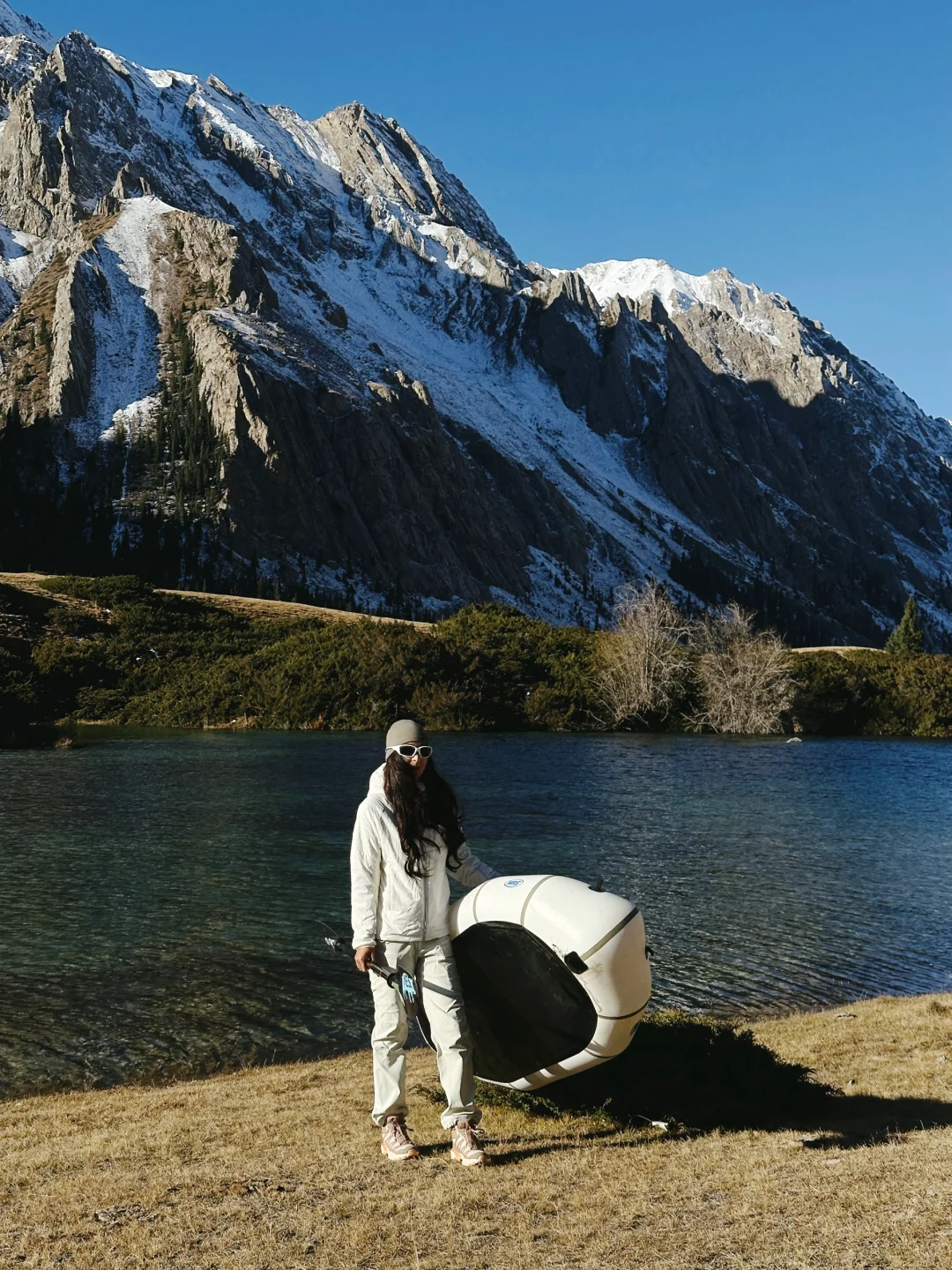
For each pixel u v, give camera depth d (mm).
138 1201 5785
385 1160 6402
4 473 174250
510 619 86625
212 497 185250
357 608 177875
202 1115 8305
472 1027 6961
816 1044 10766
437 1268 4719
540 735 67062
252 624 89188
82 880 21078
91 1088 10617
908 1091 8695
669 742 62938
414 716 68250
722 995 14367
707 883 21781
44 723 64188
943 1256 4574
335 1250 4945
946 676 77812
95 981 14500
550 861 23953
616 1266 4672
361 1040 12242
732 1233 4988
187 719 66938
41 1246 5176
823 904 19891
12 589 86375
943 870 23469
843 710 75000
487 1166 6199
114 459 196250
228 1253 4957
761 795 37312
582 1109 7461
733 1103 7723
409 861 6355
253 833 26875
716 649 76875
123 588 90875
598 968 6340
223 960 15609
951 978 15242
